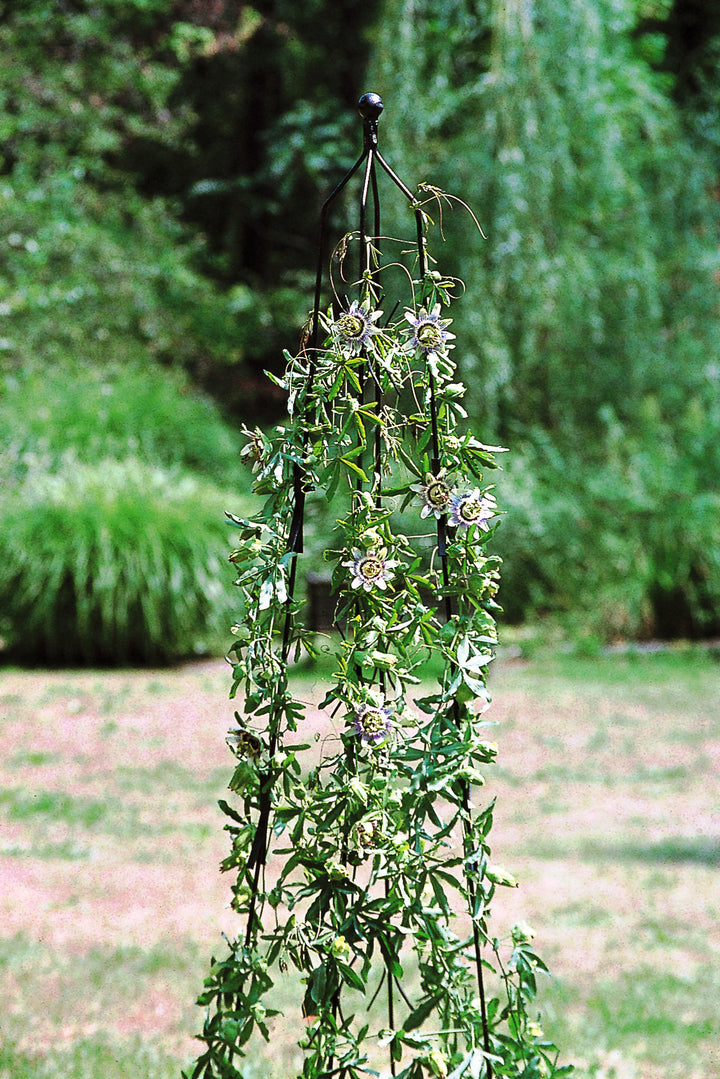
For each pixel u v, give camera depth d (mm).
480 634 2027
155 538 11086
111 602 10891
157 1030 3277
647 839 5480
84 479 11711
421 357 2121
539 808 6125
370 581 2049
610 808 6121
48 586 10938
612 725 8430
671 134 13375
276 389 18953
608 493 12219
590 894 4629
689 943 4055
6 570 11031
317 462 2078
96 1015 3393
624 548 12266
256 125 20828
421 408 2188
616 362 12617
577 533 12094
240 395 18562
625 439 12523
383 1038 1990
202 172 21234
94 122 17859
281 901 1985
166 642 11141
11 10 18078
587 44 12484
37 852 5258
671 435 12672
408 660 2055
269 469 2053
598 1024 3328
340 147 18719
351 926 1976
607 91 12953
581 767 7102
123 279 16422
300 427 2100
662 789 6543
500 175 12062
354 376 2080
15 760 7234
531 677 10578
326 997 1953
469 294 12047
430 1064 1977
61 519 11188
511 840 5477
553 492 12219
